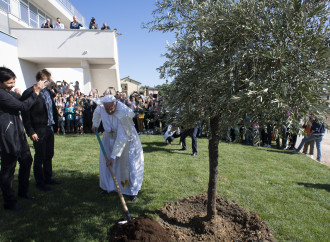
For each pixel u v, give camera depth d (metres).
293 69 1.92
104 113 3.70
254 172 5.43
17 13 13.94
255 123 2.17
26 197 3.74
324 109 1.89
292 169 5.95
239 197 3.97
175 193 4.05
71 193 3.98
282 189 4.44
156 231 2.58
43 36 12.39
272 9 2.15
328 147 10.25
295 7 2.03
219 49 2.25
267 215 3.38
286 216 3.39
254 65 2.08
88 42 12.66
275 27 1.99
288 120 1.90
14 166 3.33
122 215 3.29
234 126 2.16
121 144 3.52
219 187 4.36
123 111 3.62
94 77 15.15
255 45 2.07
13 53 11.94
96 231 2.95
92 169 5.24
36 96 3.42
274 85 1.94
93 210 3.43
